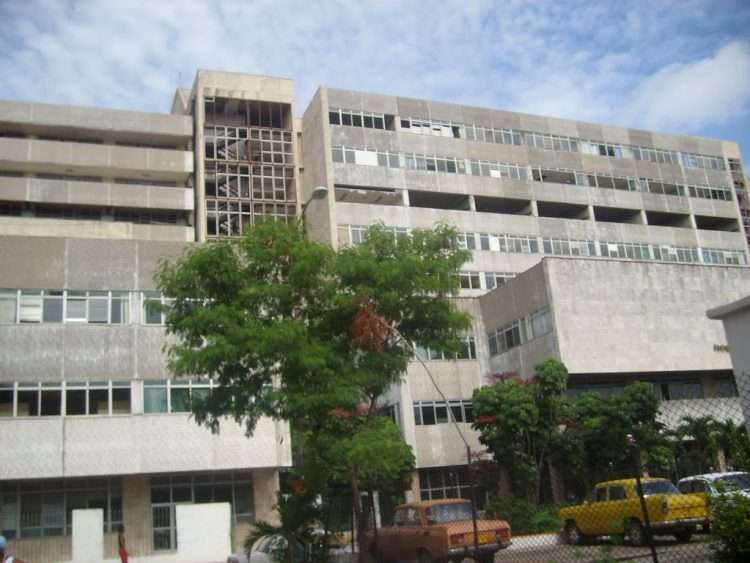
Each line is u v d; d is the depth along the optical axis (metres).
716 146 72.06
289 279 15.88
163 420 31.56
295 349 14.93
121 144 59.78
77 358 31.08
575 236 61.78
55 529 30.17
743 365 10.69
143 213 58.09
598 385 39.81
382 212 56.53
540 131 64.38
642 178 67.19
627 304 39.72
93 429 30.64
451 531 17.98
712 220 71.25
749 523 9.35
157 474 31.92
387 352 16.91
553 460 34.50
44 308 31.16
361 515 15.71
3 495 29.92
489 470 35.53
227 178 60.81
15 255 31.25
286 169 62.59
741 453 10.87
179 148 61.25
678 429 35.78
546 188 62.56
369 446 14.83
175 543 31.39
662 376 40.78
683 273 41.62
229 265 15.79
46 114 56.31
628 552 17.59
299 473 16.06
